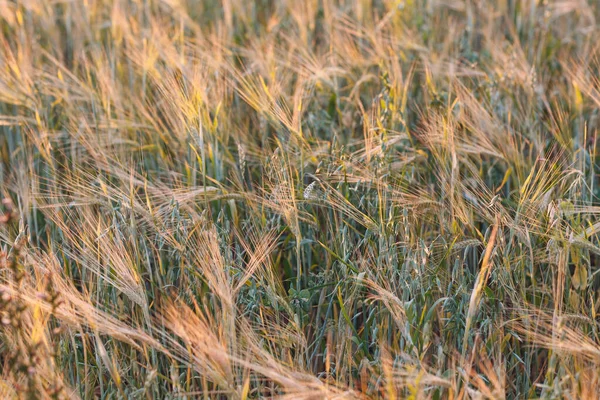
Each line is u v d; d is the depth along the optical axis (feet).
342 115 14.10
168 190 11.66
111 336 9.73
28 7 17.97
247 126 14.60
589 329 10.27
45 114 14.12
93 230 10.69
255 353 9.26
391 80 14.12
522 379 10.78
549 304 11.00
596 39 18.45
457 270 10.07
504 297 10.74
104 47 18.22
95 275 10.66
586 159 12.74
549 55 17.06
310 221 11.10
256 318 10.37
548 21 18.69
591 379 9.37
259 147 14.34
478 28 19.85
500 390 8.61
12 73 14.65
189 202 11.39
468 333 9.48
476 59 16.57
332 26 17.89
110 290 10.35
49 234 12.03
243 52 16.80
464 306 9.87
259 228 11.48
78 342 10.71
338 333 10.12
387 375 8.46
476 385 9.66
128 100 14.62
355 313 11.40
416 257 10.09
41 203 12.23
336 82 14.88
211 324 9.37
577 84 13.98
